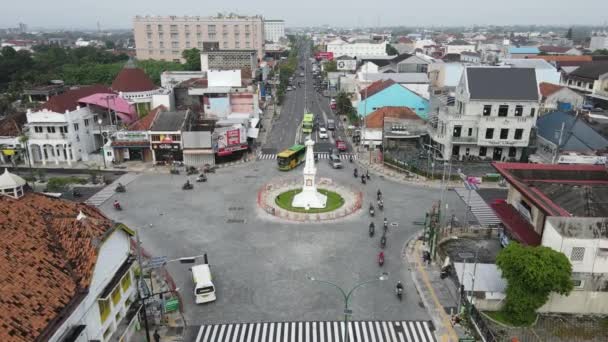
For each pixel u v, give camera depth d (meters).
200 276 41.22
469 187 56.06
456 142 80.75
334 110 135.88
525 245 41.91
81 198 66.12
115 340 33.69
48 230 33.84
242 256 48.84
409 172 77.25
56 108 82.12
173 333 36.44
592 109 108.81
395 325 37.38
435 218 51.16
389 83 111.50
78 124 84.19
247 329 36.94
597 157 63.94
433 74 142.25
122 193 68.31
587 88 128.00
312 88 183.12
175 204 63.84
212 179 74.88
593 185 46.19
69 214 37.34
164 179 74.94
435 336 36.00
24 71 172.25
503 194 67.75
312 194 62.50
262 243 51.88
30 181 73.12
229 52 165.38
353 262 47.56
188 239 52.81
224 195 67.44
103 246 32.66
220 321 38.00
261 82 152.88
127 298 36.97
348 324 37.47
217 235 53.91
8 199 34.38
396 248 50.75
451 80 131.62
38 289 28.19
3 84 164.00
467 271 42.41
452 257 48.50
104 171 79.12
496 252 49.59
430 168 78.25
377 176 76.75
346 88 151.25
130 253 37.59
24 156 82.50
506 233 50.62
